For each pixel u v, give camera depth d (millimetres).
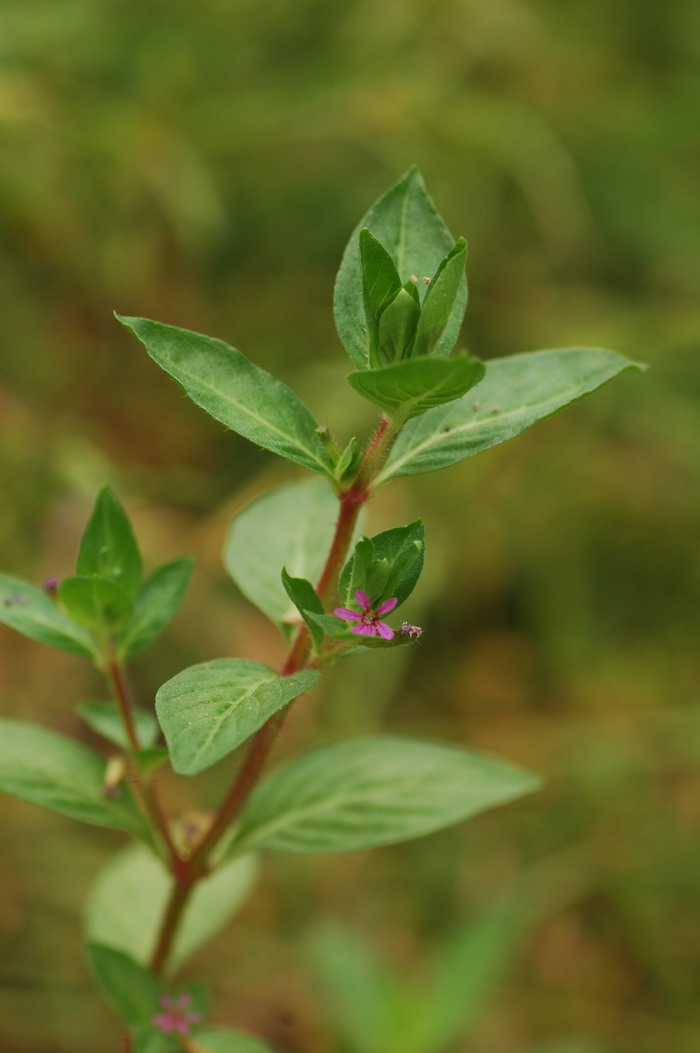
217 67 729
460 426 366
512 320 760
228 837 393
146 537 634
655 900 607
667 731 680
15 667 605
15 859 566
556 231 735
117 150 667
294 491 392
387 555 351
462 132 707
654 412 738
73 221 677
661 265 793
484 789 389
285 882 596
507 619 741
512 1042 542
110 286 688
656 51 818
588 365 369
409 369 346
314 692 654
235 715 343
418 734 682
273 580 384
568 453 755
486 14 732
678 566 751
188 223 681
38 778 382
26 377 663
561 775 657
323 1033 542
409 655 681
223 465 706
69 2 694
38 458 623
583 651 720
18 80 666
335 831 385
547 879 611
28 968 530
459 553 712
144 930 414
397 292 354
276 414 362
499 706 699
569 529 744
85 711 389
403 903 600
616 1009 563
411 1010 458
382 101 700
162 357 359
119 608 370
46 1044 510
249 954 569
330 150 732
